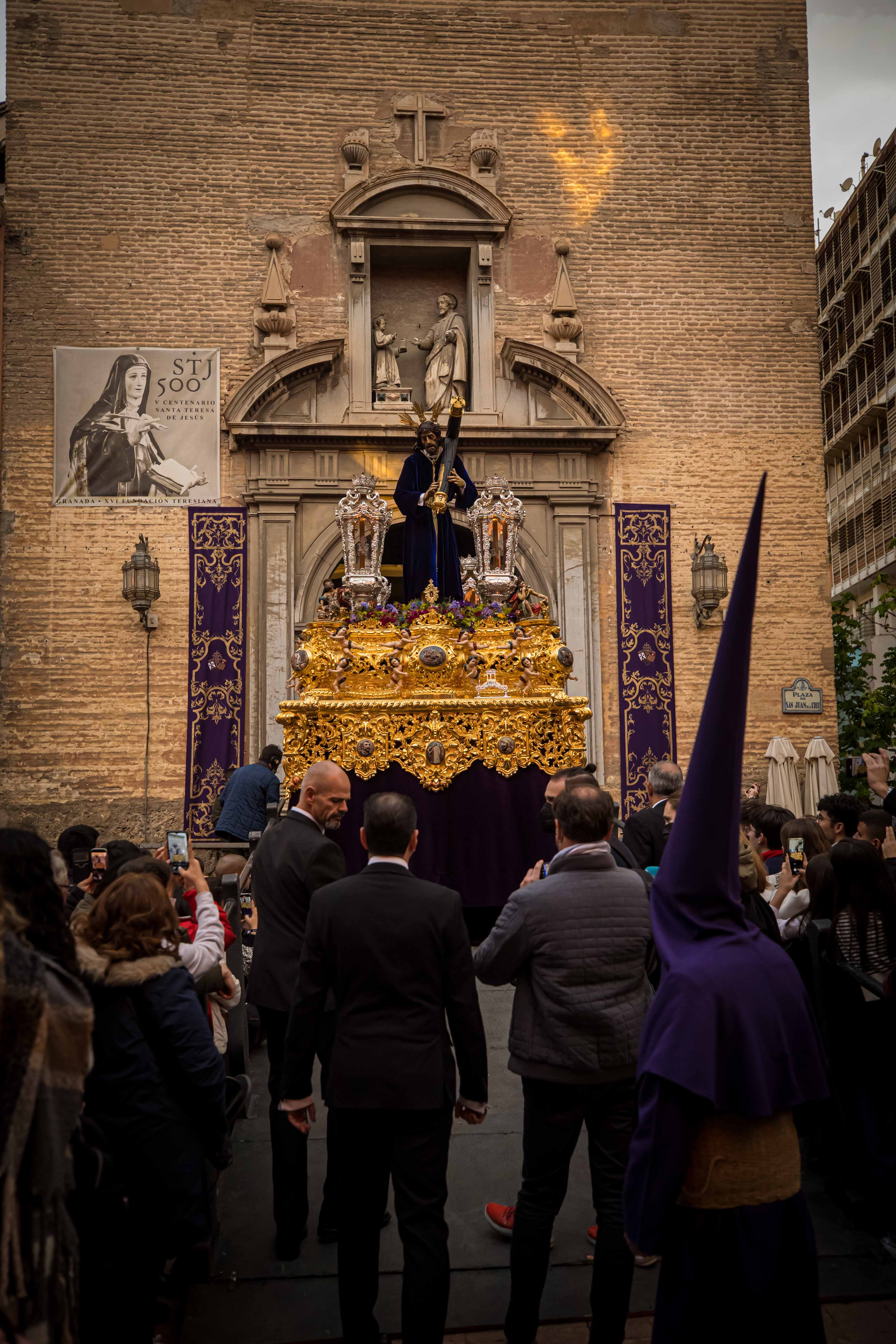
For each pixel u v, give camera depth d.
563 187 14.59
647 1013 2.89
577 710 6.79
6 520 13.39
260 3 14.32
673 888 2.89
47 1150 2.36
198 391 13.78
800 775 13.96
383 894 3.45
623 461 14.33
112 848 4.99
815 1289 2.73
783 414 14.56
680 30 14.93
